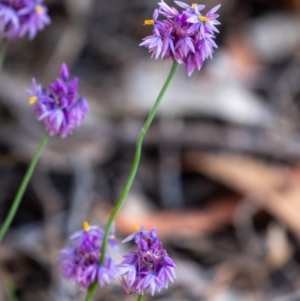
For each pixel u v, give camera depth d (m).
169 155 0.67
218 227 0.64
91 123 0.68
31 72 0.73
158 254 0.46
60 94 0.49
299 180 0.66
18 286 0.60
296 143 0.69
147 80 0.73
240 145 0.68
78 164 0.65
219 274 0.62
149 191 0.66
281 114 0.75
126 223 0.63
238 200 0.65
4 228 0.50
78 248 0.49
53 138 0.66
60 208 0.63
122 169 0.67
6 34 0.50
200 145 0.68
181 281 0.61
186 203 0.65
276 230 0.64
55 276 0.59
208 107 0.71
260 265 0.62
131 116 0.70
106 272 0.48
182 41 0.46
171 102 0.71
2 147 0.66
